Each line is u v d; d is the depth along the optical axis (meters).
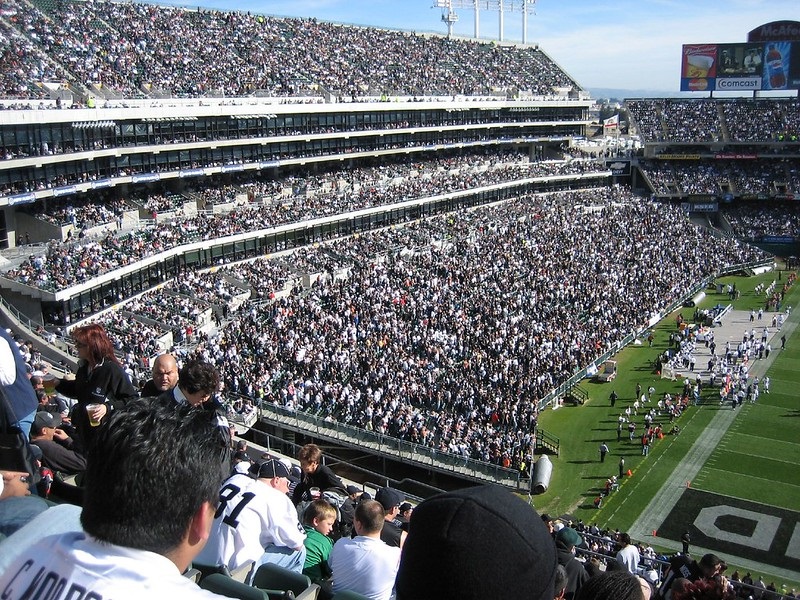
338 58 102.31
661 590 14.68
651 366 64.38
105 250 57.72
